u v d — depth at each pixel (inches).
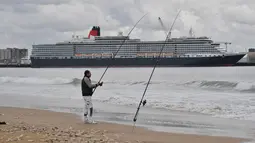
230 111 537.3
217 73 2474.2
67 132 352.2
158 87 1133.1
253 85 999.6
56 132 349.4
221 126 412.2
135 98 762.2
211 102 657.0
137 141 315.0
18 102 735.7
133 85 1243.2
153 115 514.6
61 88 1168.8
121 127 403.2
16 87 1269.7
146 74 2341.3
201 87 1078.4
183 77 1951.3
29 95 915.4
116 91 979.9
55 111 568.4
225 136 348.2
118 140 317.1
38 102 732.0
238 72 2608.3
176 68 3442.4
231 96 778.2
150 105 634.8
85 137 322.3
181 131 376.2
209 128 398.9
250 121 450.0
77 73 2736.2
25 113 538.3
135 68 3609.7
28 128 378.3
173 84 1205.1
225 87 1038.4
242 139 333.7
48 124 423.5
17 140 296.7
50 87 1250.0
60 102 729.0
